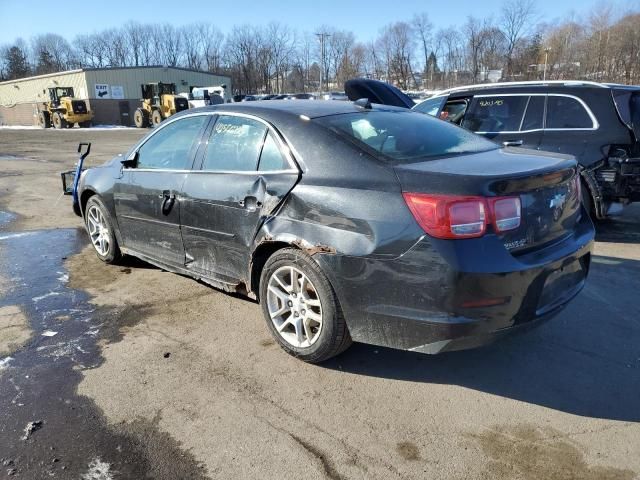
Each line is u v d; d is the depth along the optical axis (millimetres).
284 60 79812
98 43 91062
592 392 2986
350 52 73688
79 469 2426
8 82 53188
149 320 3996
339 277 2951
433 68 64375
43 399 2971
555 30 53250
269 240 3305
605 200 5809
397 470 2404
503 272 2627
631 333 3676
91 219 5340
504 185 2674
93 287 4691
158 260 4473
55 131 36250
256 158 3547
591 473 2369
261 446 2574
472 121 6742
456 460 2463
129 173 4633
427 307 2699
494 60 56094
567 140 5941
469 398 2951
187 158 4082
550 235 2977
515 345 3537
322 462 2459
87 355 3471
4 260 5516
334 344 3127
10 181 11359
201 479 2365
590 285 4539
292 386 3088
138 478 2373
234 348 3545
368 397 2973
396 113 3881
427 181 2734
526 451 2518
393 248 2746
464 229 2619
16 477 2377
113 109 45344
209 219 3789
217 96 35719
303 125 3367
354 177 2994
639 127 5621
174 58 88938
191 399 2963
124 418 2797
